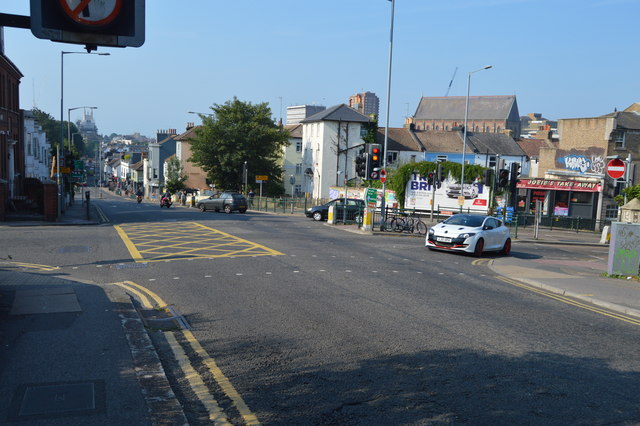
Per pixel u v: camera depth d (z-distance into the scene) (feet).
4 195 83.35
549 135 241.14
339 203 102.01
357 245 62.59
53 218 85.97
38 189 99.25
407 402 17.38
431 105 447.42
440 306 31.83
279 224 90.12
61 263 44.34
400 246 64.18
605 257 69.05
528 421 16.17
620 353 23.68
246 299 32.09
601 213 133.39
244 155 194.08
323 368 20.42
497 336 25.63
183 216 106.11
